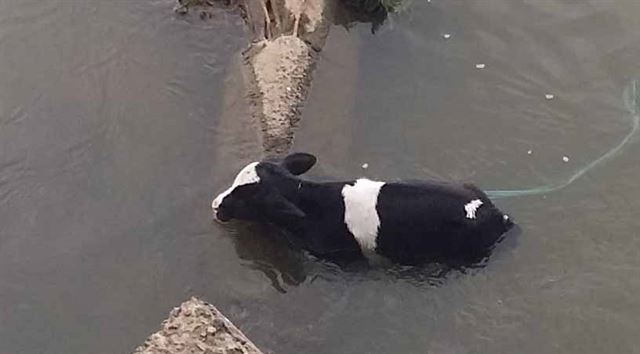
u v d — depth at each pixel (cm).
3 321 450
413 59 570
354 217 468
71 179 505
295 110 534
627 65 564
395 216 462
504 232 481
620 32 582
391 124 534
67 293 461
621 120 536
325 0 590
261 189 469
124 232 484
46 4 588
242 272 471
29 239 481
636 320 451
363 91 551
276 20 577
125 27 580
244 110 535
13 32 574
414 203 463
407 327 450
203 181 504
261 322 450
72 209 493
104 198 497
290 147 519
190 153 517
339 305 458
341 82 554
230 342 416
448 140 527
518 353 440
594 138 528
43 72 554
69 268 470
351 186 473
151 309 455
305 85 548
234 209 477
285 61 548
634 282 465
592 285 464
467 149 522
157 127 529
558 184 505
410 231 463
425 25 590
